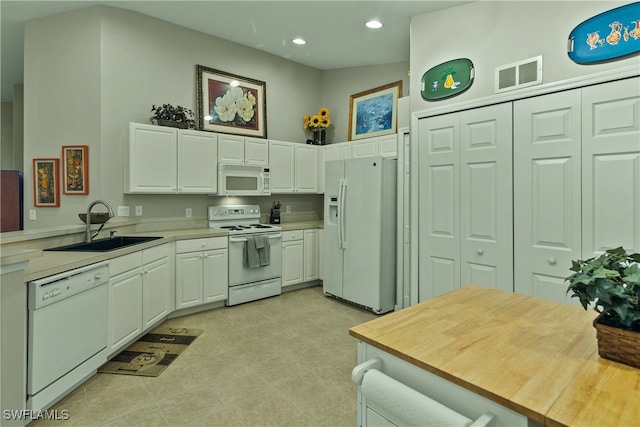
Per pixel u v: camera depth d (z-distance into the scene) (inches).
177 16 150.3
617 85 85.7
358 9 130.4
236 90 179.2
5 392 66.6
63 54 142.7
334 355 110.1
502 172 106.1
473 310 55.7
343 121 208.5
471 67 113.1
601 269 38.7
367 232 150.4
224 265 153.2
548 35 96.7
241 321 138.7
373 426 43.4
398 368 42.5
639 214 83.4
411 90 129.9
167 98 156.9
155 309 124.6
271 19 148.4
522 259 102.4
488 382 34.6
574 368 37.3
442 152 120.6
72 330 83.2
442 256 121.3
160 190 143.9
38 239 98.9
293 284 180.4
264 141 177.9
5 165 262.4
